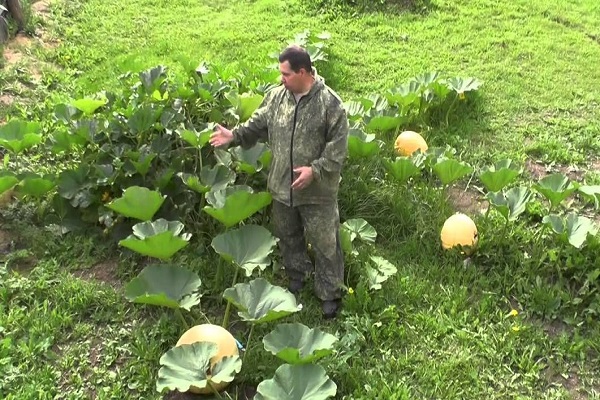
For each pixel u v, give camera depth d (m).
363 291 4.23
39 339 3.92
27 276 4.43
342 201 5.14
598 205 4.77
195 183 4.51
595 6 9.86
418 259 4.75
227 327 4.09
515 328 4.09
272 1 9.12
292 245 4.30
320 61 7.39
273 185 4.05
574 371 3.94
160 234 3.73
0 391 3.59
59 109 5.29
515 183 5.64
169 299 3.61
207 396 3.65
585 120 6.73
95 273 4.50
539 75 7.59
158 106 5.37
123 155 4.95
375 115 5.71
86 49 7.52
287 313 3.57
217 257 4.58
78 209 4.83
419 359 3.93
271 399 3.20
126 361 3.86
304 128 3.79
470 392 3.76
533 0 9.79
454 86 6.47
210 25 8.38
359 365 3.86
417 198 5.25
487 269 4.68
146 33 8.05
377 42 8.20
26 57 7.10
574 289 4.49
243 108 5.19
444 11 9.18
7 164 5.19
